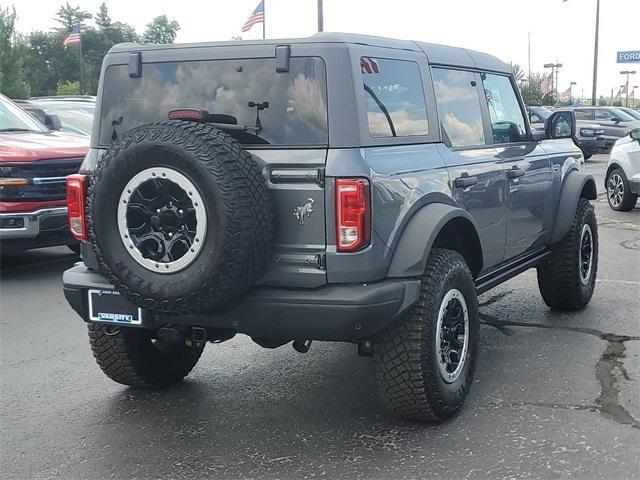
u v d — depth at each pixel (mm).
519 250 5773
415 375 4160
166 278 3797
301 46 4012
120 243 3885
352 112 3906
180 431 4410
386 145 4129
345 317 3814
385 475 3799
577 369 5238
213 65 4223
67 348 6039
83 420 4605
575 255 6465
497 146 5492
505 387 4926
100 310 4328
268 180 3896
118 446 4230
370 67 4125
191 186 3693
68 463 4043
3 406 4844
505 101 5852
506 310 6859
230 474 3871
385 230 3959
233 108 4125
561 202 6336
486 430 4281
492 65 5715
